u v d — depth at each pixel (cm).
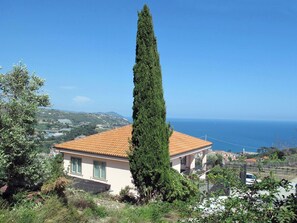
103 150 2025
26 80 1027
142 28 1405
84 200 1062
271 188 430
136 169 1384
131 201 1509
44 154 1049
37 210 793
